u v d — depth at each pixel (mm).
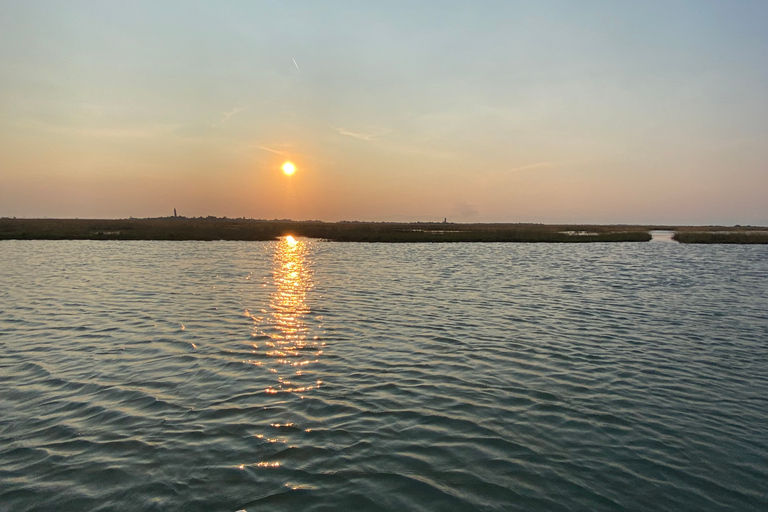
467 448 7492
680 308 18828
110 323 15055
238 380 10141
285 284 24250
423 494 6285
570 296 21484
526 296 21344
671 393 9906
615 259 41344
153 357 11594
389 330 14695
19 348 12203
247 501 6066
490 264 36250
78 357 11500
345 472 6746
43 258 36500
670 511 6074
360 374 10664
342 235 69562
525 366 11438
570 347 13102
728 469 7062
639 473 6910
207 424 8086
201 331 14188
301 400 9156
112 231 68125
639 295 21906
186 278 25953
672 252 50281
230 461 6961
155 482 6426
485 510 6004
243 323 15320
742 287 24656
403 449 7410
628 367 11492
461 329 14953
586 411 8945
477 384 10195
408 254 45312
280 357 11773
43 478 6469
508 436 7918
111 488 6281
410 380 10352
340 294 21328
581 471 6930
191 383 9914
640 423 8492
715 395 9844
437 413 8719
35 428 7852
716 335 14602
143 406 8750
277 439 7621
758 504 6254
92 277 25859
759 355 12586
